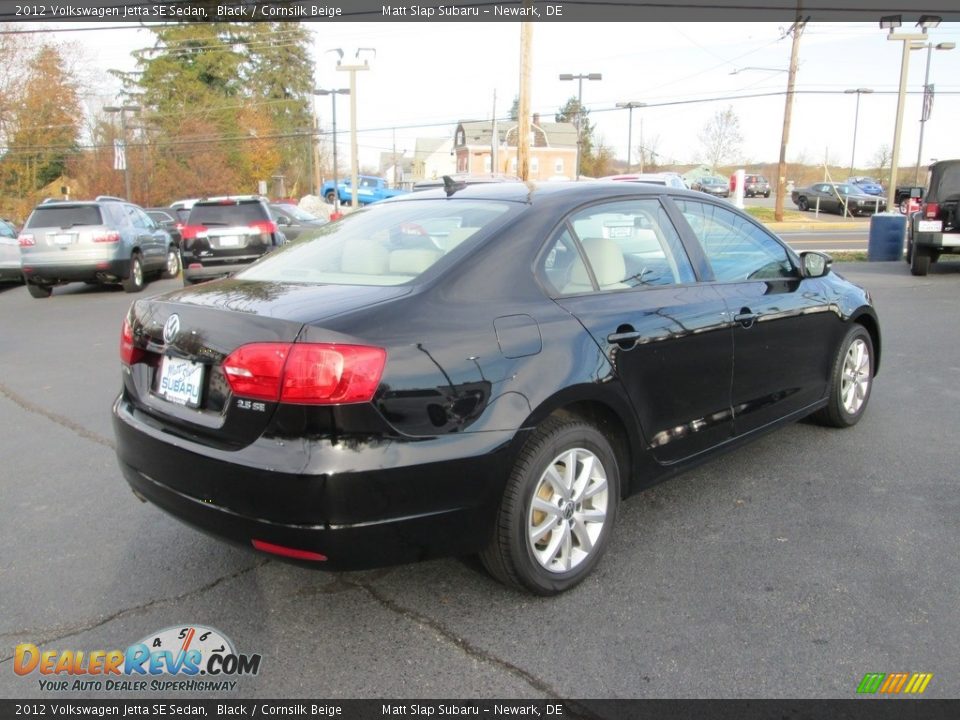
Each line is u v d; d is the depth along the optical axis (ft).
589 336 10.71
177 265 59.16
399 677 9.01
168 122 179.63
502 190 12.36
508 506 9.87
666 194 13.34
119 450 11.00
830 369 16.44
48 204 45.39
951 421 17.94
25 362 26.99
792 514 13.10
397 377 8.87
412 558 9.28
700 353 12.49
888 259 53.72
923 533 12.28
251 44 213.05
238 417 9.11
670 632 9.73
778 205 109.19
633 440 11.48
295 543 8.80
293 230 61.98
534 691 8.71
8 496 14.55
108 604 10.68
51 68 155.84
